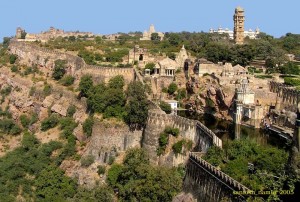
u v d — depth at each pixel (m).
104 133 158.62
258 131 161.00
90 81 182.88
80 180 151.25
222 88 186.88
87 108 174.75
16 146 184.88
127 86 175.50
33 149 171.25
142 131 154.88
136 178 129.00
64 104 188.88
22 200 149.38
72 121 177.00
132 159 134.00
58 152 165.00
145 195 114.12
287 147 119.06
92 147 159.38
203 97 195.25
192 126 132.25
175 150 133.00
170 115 141.50
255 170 90.31
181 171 120.12
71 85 199.50
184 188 107.69
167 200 110.50
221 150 105.38
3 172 161.00
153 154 141.25
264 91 181.50
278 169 87.81
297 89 174.25
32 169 160.00
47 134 179.62
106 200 131.62
